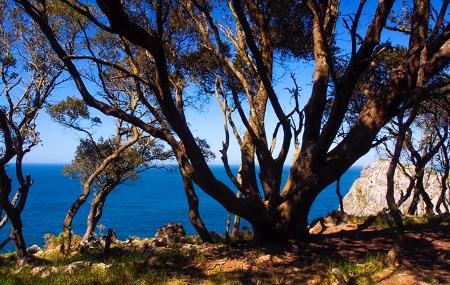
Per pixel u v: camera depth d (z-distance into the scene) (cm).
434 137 1950
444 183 1988
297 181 981
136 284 793
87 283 795
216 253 966
